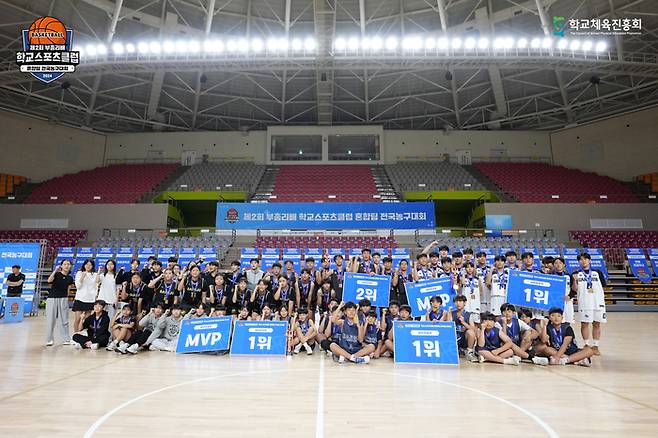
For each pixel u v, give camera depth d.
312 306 7.75
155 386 4.39
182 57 18.00
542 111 23.12
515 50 17.77
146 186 22.34
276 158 27.12
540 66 18.05
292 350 6.61
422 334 6.03
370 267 7.64
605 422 3.29
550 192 21.64
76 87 21.28
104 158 25.11
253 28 20.86
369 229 16.88
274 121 26.27
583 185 21.95
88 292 7.41
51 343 6.98
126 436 2.91
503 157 25.44
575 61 17.52
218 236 18.28
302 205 16.64
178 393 4.12
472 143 25.73
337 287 7.63
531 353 5.96
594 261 15.70
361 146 27.16
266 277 7.69
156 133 25.70
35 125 22.53
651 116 21.81
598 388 4.43
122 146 25.45
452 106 24.86
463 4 19.36
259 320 6.72
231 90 24.00
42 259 13.49
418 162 25.53
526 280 6.62
